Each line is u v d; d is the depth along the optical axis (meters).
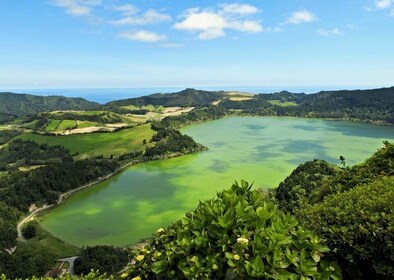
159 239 8.45
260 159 144.50
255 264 6.39
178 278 7.09
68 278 13.15
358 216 8.41
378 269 7.51
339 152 152.12
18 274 66.81
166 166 144.62
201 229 7.51
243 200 7.77
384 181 10.59
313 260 7.05
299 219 9.70
